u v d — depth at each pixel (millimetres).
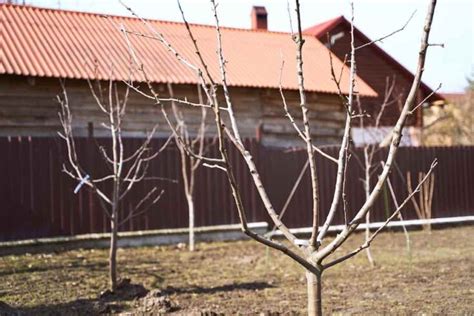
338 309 5613
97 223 9891
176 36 15609
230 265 8344
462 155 13914
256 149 11469
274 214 3057
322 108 15742
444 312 5426
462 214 13805
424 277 7207
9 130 11852
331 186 12227
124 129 12859
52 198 9578
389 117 20094
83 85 12430
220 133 2764
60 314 5465
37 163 9508
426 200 12602
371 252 9508
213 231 10875
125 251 9664
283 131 15078
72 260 8609
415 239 11258
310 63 16594
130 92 12977
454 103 25109
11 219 9281
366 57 21641
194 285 6852
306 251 3047
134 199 10227
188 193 10164
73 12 14750
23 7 14320
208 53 15195
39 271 7641
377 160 12594
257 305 5793
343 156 3035
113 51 13492
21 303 5883
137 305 5750
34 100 12109
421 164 13328
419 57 2643
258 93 14719
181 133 10805
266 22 20734
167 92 13336
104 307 5637
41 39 13086
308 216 11984
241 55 15812
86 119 12469
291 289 6613
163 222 10500
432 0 2568
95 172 9875
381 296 6172
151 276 7426
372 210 12570
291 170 11898
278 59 16250
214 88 2785
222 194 11078
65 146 9703
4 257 8812
